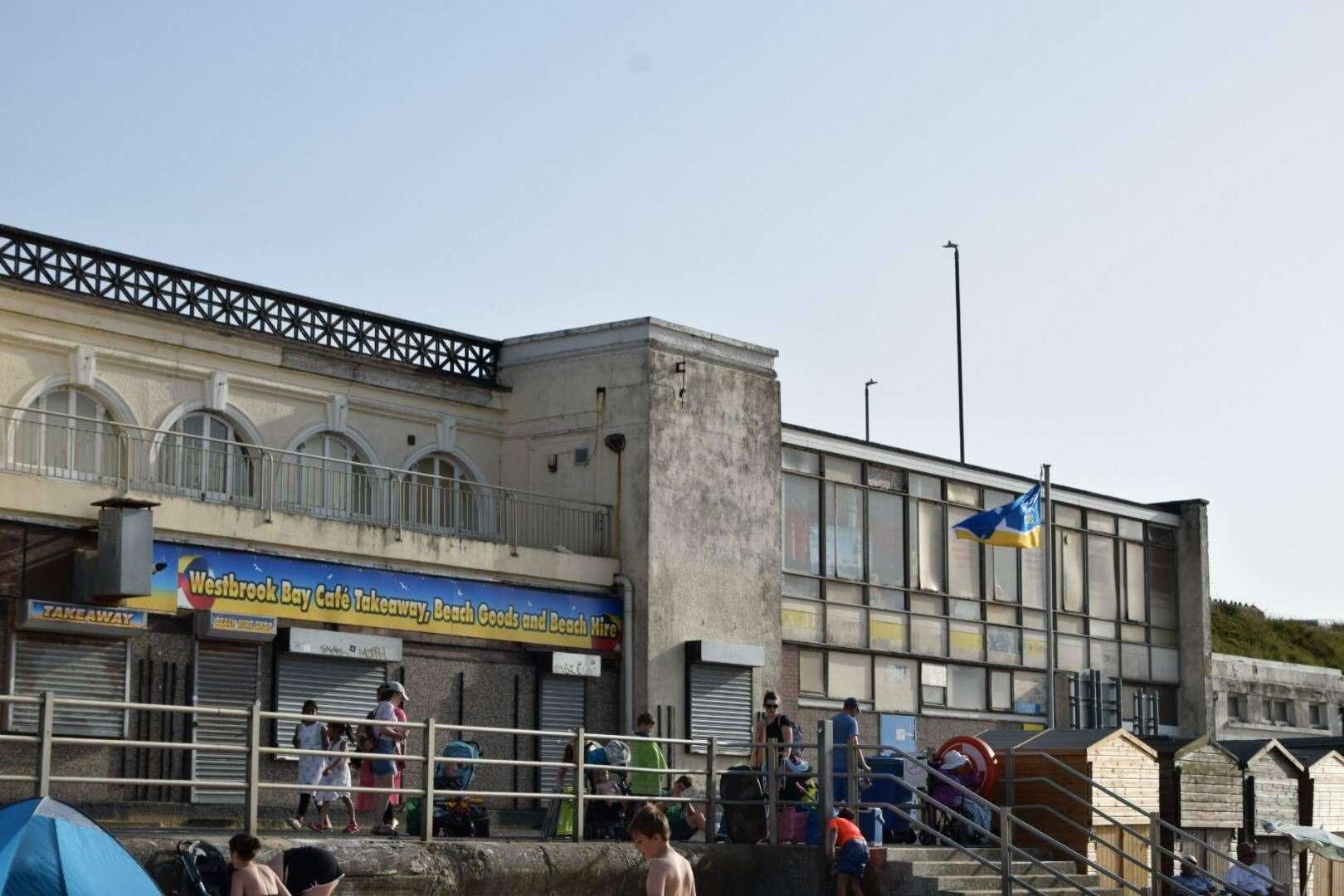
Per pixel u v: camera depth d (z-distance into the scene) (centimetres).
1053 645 3725
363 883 1689
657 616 2938
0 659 2195
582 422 3017
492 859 1800
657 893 1327
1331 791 3422
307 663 2523
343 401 2825
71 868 1395
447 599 2695
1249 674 4569
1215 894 2467
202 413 2659
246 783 1642
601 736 1973
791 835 2111
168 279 2625
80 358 2484
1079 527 4041
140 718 2327
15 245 2448
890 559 3516
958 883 2130
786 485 3300
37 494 2252
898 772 2345
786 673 3228
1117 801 2608
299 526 2522
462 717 2708
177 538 2375
